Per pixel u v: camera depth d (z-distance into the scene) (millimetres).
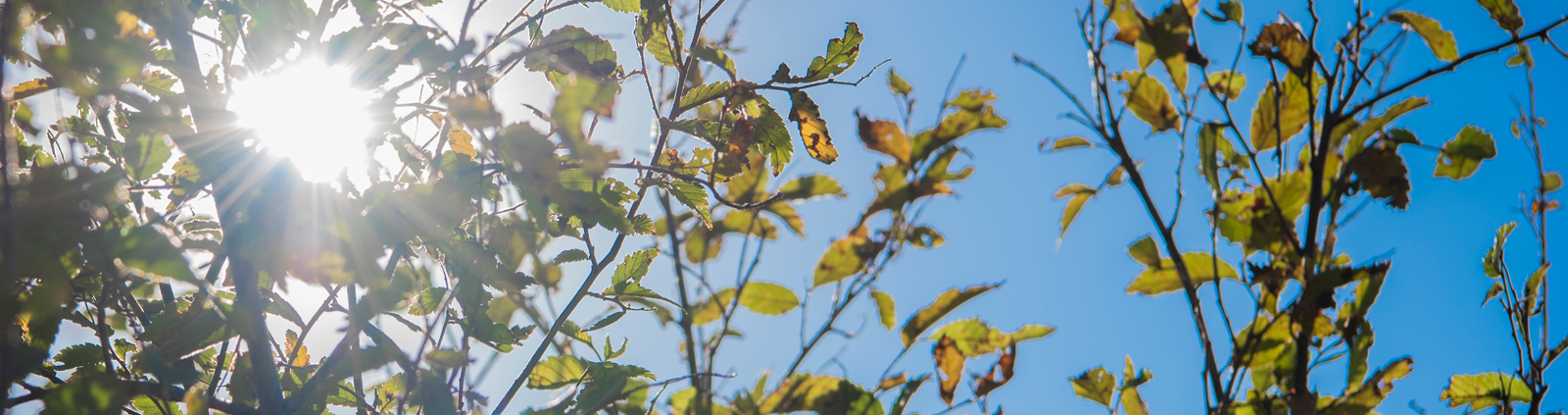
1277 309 2102
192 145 1831
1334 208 2107
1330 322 2072
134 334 1905
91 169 1685
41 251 1607
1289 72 2150
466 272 1897
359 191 1844
